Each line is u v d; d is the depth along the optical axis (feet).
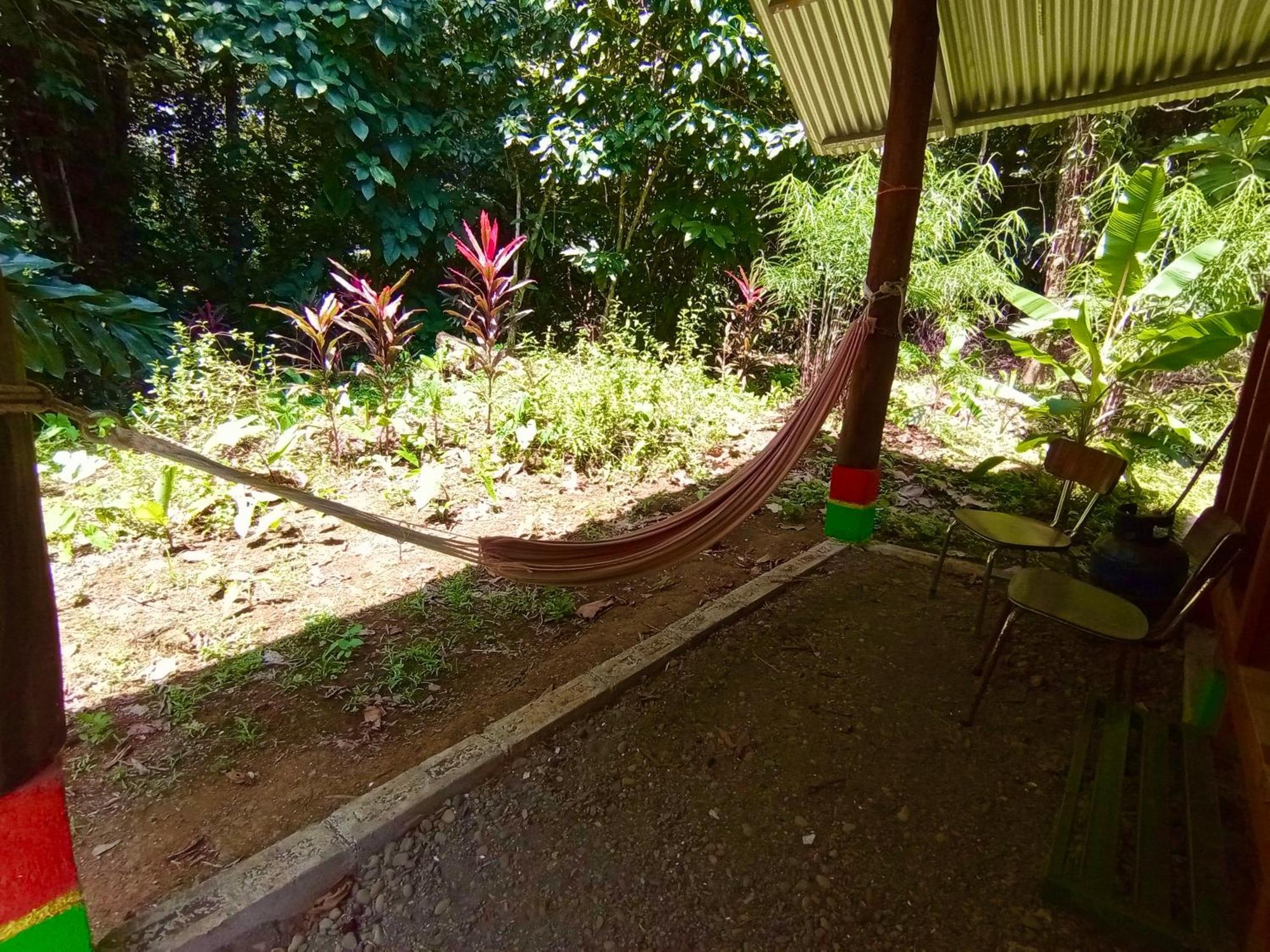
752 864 5.06
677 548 6.23
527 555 5.51
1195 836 4.76
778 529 11.12
